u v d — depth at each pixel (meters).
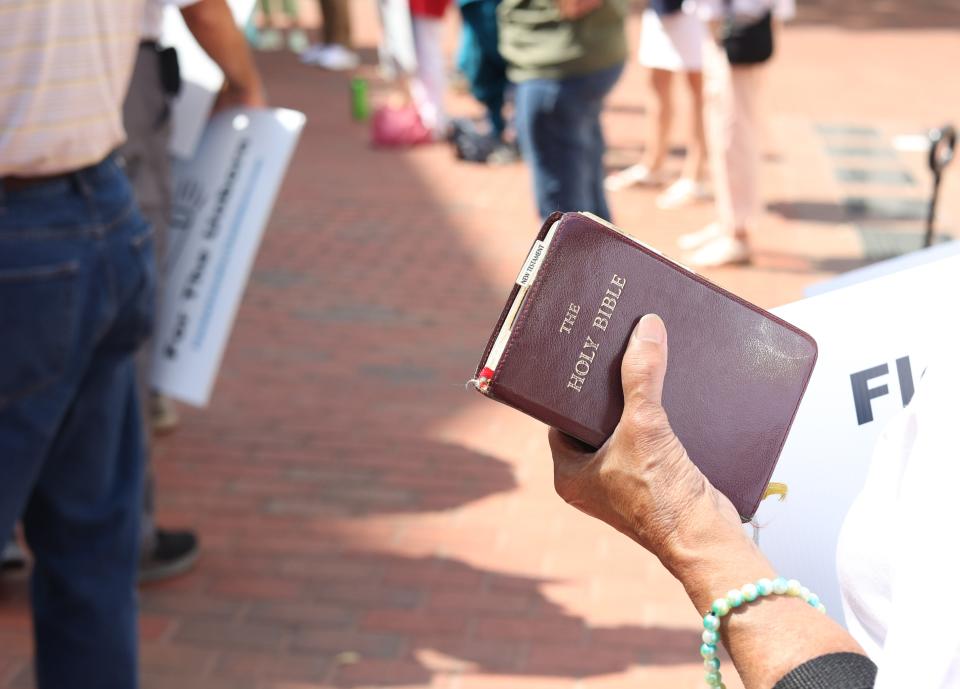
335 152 8.94
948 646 0.77
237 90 3.34
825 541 1.28
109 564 2.63
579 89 5.09
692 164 7.55
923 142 9.23
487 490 4.18
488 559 3.74
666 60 7.36
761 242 6.80
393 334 5.62
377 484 4.22
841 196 7.75
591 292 1.06
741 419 1.10
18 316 2.23
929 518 0.80
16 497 2.34
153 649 3.29
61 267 2.24
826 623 0.93
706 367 1.09
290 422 4.70
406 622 3.42
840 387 1.30
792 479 1.28
